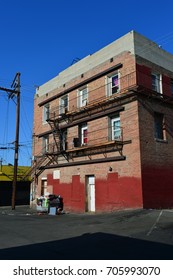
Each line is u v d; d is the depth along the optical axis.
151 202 19.59
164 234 11.62
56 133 28.25
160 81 23.14
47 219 19.34
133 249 9.31
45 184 29.84
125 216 17.05
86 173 24.14
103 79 23.91
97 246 9.95
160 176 20.73
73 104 26.95
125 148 20.91
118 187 20.92
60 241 11.06
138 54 21.75
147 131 20.75
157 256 8.36
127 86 21.50
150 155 20.44
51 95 30.70
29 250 9.55
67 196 25.92
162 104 22.58
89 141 24.34
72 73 27.88
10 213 25.11
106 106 23.16
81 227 14.63
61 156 27.50
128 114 21.16
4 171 37.47
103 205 21.88
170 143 22.34
